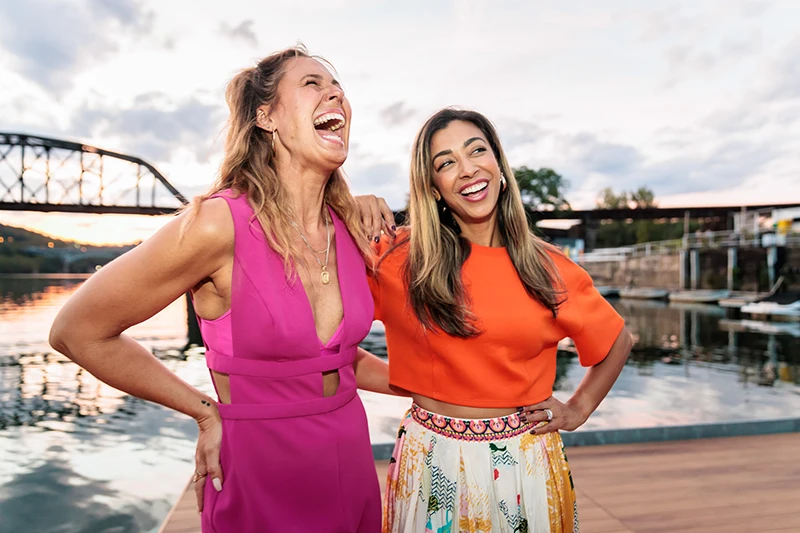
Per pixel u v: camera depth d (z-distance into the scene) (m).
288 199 1.15
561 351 14.34
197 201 1.01
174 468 6.31
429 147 1.46
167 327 20.19
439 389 1.43
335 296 1.17
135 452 6.86
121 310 0.96
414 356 1.48
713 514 2.24
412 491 1.41
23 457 6.66
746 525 2.16
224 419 1.07
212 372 1.12
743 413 8.23
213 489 1.08
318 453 1.06
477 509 1.33
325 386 1.13
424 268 1.40
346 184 1.30
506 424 1.39
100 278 0.96
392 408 7.89
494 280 1.43
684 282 30.69
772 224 27.02
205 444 1.07
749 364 12.23
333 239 1.23
